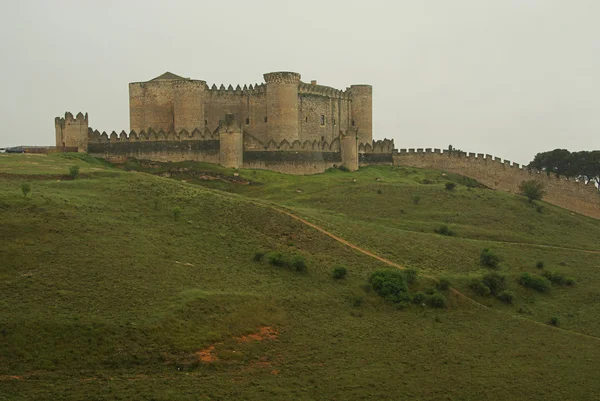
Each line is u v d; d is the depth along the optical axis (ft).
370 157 472.44
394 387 164.14
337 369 171.12
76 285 185.68
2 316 166.09
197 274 210.38
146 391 148.87
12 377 148.87
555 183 438.81
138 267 203.21
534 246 310.45
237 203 289.94
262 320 189.37
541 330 214.69
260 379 161.68
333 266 243.40
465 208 357.61
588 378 178.19
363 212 335.47
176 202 278.26
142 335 167.84
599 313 237.86
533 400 163.84
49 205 238.48
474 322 216.33
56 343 160.45
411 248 278.67
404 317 212.84
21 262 193.47
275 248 250.78
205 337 174.09
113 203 262.47
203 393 151.12
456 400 161.07
